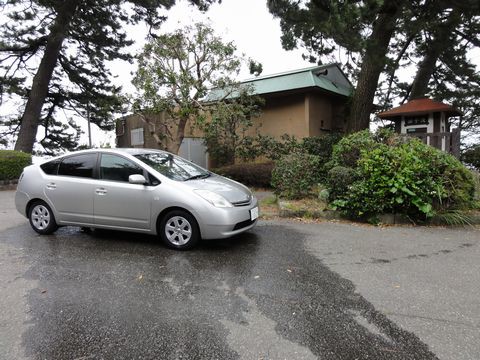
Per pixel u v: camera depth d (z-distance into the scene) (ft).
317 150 34.47
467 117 54.54
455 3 30.30
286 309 9.70
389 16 31.24
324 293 10.71
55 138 69.56
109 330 8.70
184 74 31.30
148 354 7.71
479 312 9.43
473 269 12.64
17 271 12.81
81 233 18.24
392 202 19.38
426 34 44.14
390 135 23.95
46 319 9.29
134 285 11.42
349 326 8.78
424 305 9.87
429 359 7.41
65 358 7.61
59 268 13.07
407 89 58.90
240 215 14.89
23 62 55.06
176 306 9.92
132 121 54.85
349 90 44.78
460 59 47.65
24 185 18.11
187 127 43.34
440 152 20.92
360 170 20.88
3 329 8.82
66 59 58.90
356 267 12.94
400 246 15.56
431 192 19.30
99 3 48.67
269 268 12.87
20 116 61.36
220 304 10.02
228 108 32.53
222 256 14.26
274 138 38.70
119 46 55.01
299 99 39.32
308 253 14.64
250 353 7.68
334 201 21.09
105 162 16.57
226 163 40.70
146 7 49.19
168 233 15.17
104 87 60.54
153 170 15.67
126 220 15.71
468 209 20.26
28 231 18.83
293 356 7.55
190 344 8.05
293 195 24.47
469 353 7.59
